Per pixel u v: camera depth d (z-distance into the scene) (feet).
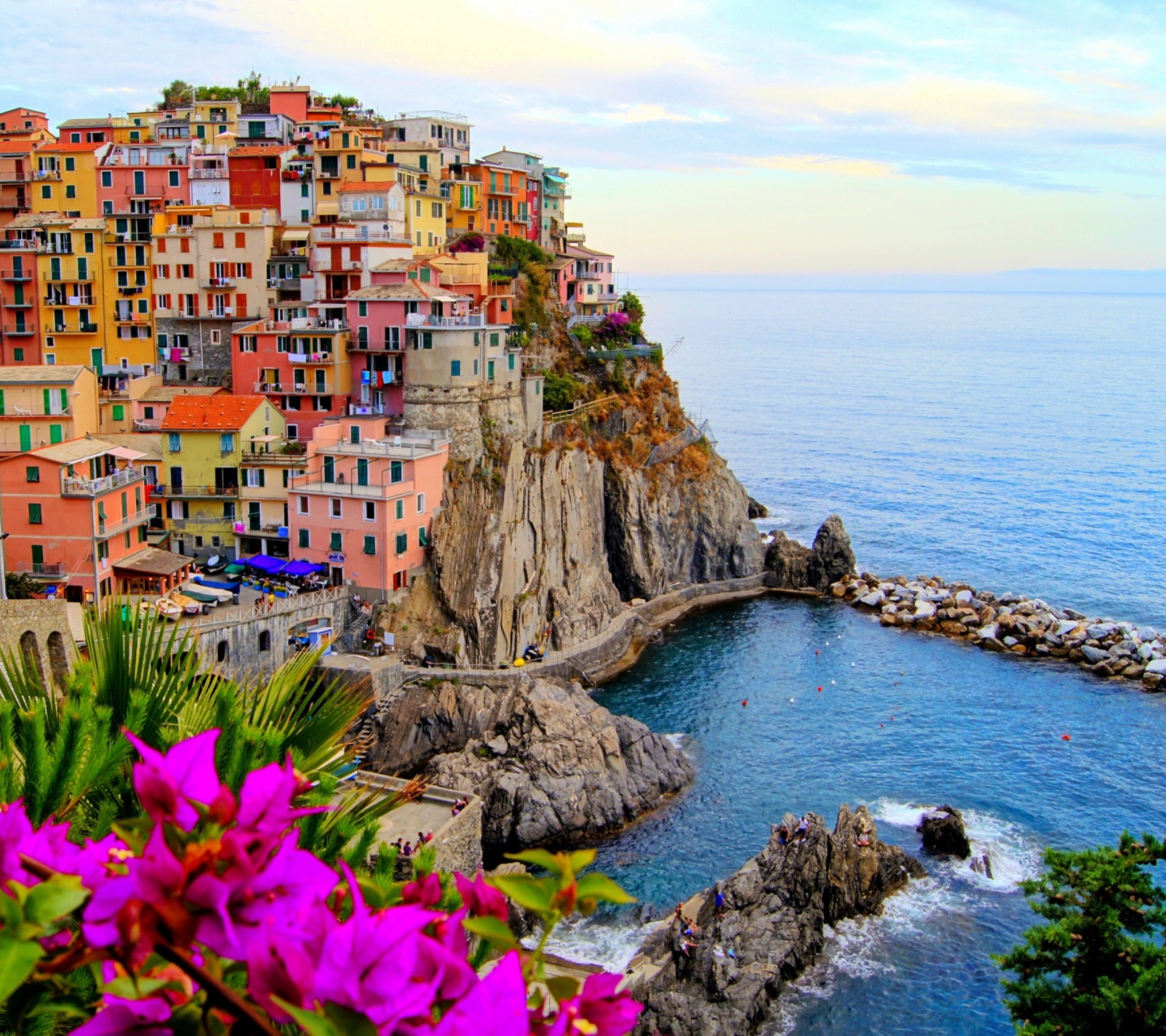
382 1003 22.94
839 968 217.15
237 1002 23.58
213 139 500.74
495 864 266.16
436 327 366.63
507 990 24.36
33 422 349.61
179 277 429.38
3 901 23.34
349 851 55.52
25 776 53.52
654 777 289.53
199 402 367.86
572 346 472.85
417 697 314.35
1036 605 439.63
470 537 364.58
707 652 401.90
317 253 409.49
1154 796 294.25
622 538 437.99
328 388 385.91
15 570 308.81
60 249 435.94
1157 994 118.11
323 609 328.29
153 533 360.28
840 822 244.01
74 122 495.00
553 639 383.04
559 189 590.55
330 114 520.01
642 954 222.07
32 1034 32.55
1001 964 135.95
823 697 359.46
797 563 483.92
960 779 302.04
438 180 481.05
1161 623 451.53
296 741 66.69
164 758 27.73
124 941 23.13
